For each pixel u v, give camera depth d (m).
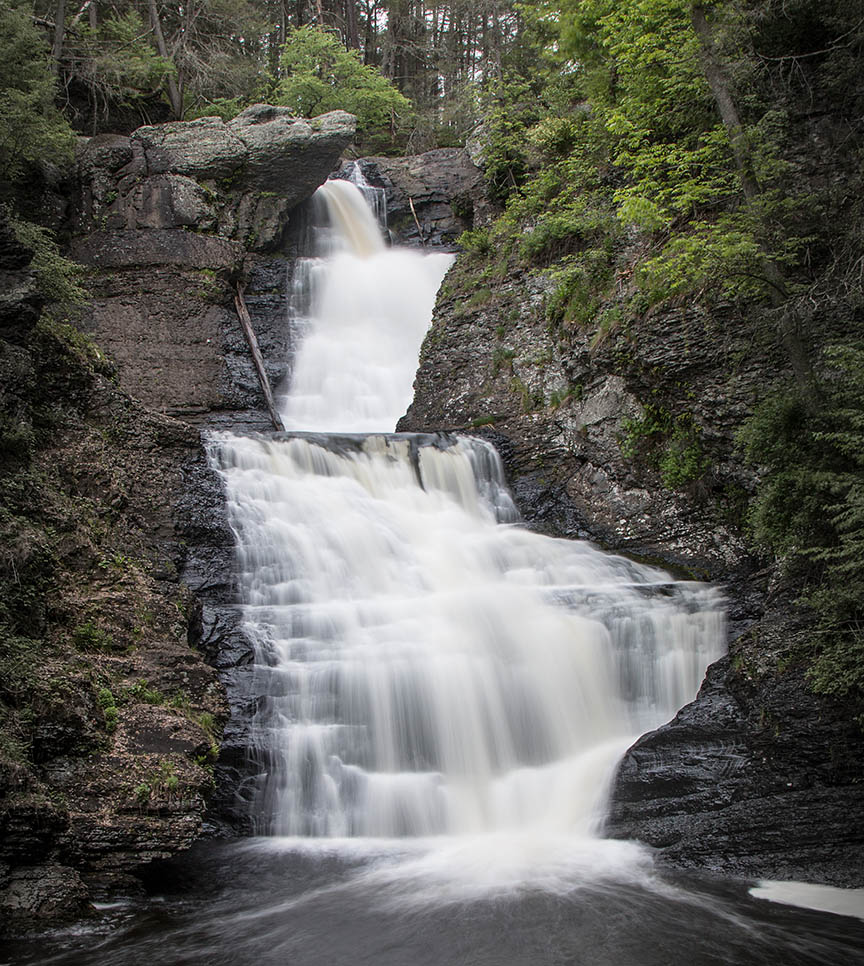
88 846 10.20
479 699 14.19
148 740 11.52
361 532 17.78
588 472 21.12
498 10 39.00
